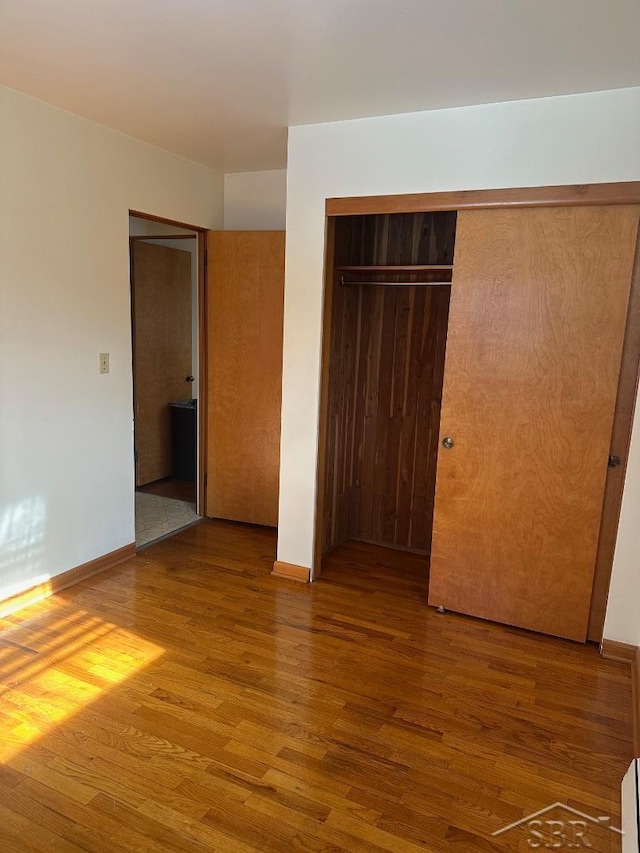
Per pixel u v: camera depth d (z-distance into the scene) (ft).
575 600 8.96
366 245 11.71
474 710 7.38
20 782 5.95
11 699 7.21
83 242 9.80
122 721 6.89
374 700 7.50
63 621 9.10
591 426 8.50
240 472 13.39
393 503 12.62
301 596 10.28
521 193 8.32
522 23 6.11
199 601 9.93
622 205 7.89
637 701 7.30
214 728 6.85
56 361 9.55
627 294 8.04
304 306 10.05
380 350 12.14
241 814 5.68
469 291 8.91
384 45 6.73
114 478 11.03
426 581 11.10
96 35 6.69
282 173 12.73
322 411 10.43
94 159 9.82
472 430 9.23
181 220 12.04
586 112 7.83
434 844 5.46
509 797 6.04
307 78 7.73
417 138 8.83
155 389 16.40
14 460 9.04
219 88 8.18
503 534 9.27
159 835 5.42
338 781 6.14
